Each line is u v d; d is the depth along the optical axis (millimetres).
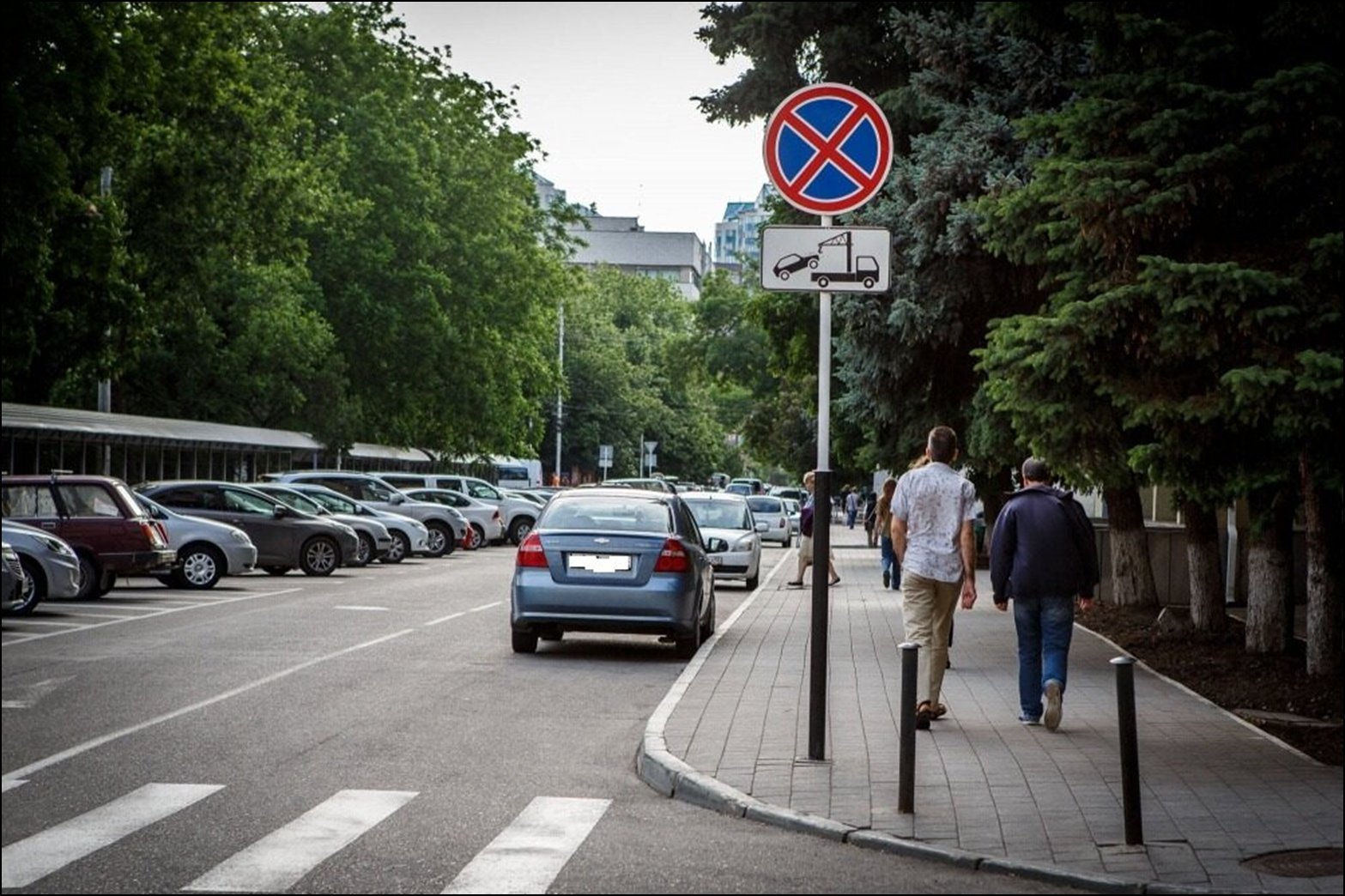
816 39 22469
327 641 18969
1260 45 13000
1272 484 12805
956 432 22266
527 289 61188
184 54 33469
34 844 8109
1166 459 13039
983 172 19406
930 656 12391
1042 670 12438
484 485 55688
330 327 54125
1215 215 13023
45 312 30125
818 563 10625
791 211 21672
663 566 17656
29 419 36281
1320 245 11836
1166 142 12750
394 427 58812
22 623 21000
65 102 29219
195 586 28891
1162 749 11008
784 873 7680
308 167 40844
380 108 55406
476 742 11734
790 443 71000
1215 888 7309
